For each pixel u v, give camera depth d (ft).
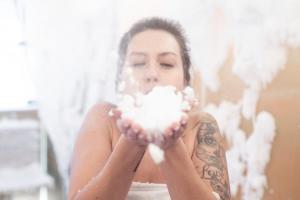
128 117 1.26
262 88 2.79
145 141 1.26
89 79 3.50
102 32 3.49
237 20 3.05
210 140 1.86
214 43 3.39
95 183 1.44
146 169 1.77
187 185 1.40
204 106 3.46
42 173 3.79
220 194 1.65
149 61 1.89
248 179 2.93
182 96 1.48
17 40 3.53
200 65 3.47
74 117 3.51
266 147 2.74
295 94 2.44
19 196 3.75
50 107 3.51
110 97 3.47
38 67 3.49
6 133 3.68
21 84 3.66
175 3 3.56
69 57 3.50
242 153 3.00
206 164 1.74
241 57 2.99
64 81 3.50
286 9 2.52
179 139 1.36
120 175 1.42
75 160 1.74
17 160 3.74
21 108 3.70
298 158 2.42
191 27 3.51
